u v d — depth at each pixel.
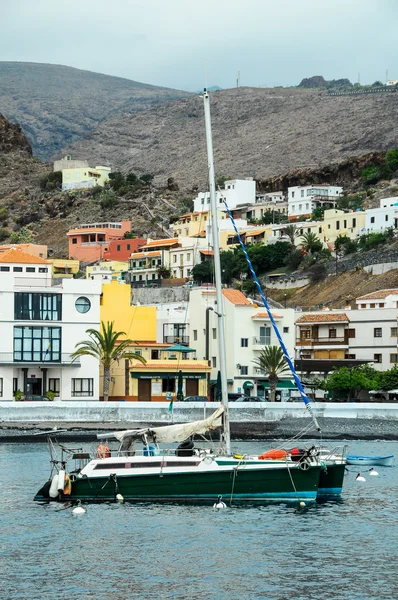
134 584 76.44
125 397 198.62
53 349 191.88
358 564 81.75
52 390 192.12
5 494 109.44
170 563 81.94
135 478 104.94
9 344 188.50
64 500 105.44
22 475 121.69
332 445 159.38
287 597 73.62
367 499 109.69
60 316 192.75
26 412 168.88
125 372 199.00
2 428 162.00
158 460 105.06
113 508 102.81
